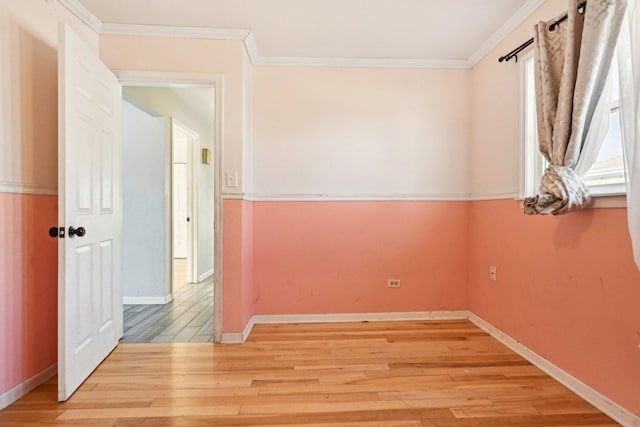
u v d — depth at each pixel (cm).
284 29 248
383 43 268
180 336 264
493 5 220
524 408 168
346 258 298
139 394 180
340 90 296
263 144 292
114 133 236
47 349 197
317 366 212
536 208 178
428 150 300
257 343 249
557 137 177
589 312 174
